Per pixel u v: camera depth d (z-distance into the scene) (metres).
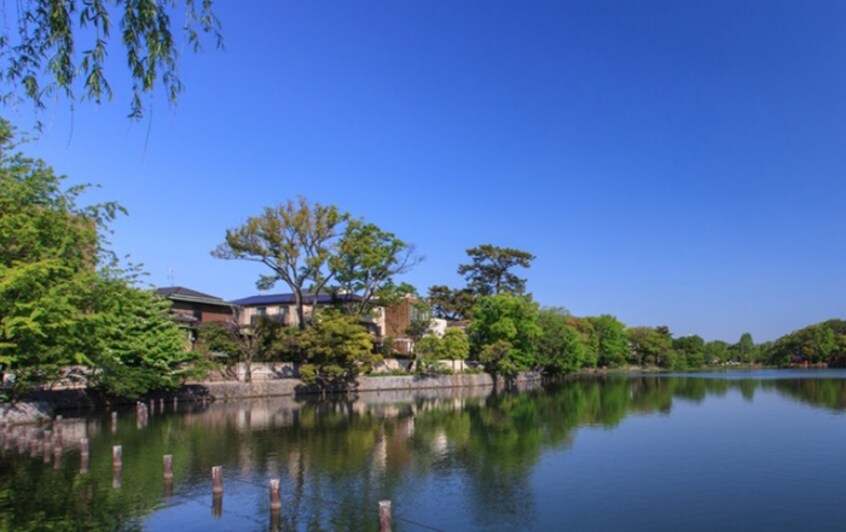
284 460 26.55
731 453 28.59
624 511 19.16
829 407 49.56
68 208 26.86
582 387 80.38
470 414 45.47
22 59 8.95
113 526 16.73
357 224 66.62
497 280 118.06
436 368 76.69
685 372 137.12
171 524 17.05
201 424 37.97
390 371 74.25
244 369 61.25
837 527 17.75
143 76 9.01
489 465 25.88
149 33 8.98
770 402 54.53
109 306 29.56
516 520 18.31
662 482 22.86
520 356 82.31
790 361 152.25
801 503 20.05
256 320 66.25
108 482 21.59
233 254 62.72
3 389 34.69
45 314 22.75
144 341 44.78
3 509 18.17
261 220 61.69
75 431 34.16
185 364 50.19
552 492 21.33
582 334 112.50
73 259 26.98
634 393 68.12
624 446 30.70
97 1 8.82
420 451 29.06
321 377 63.97
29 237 23.97
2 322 22.36
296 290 65.19
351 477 23.48
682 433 35.25
